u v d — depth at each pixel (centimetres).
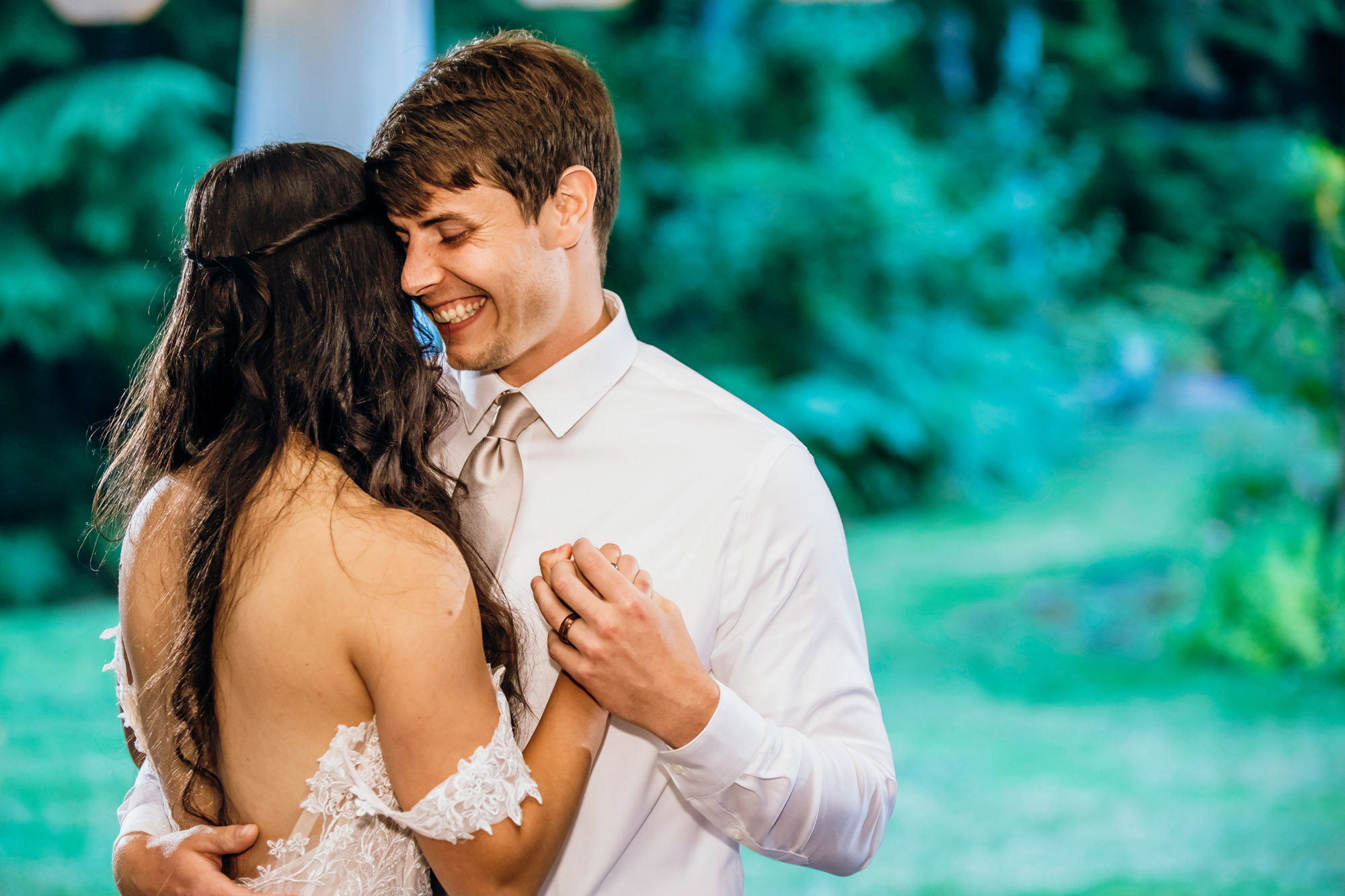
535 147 126
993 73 1513
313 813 110
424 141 122
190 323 117
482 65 127
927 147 1355
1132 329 1413
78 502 906
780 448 139
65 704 526
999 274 1302
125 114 868
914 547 948
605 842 131
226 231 115
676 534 137
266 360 113
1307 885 354
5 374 928
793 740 126
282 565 106
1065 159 1460
